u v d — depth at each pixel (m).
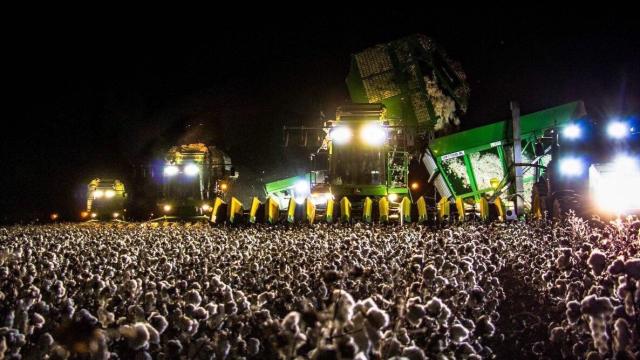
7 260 10.21
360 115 25.44
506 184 26.12
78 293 7.09
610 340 4.72
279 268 8.40
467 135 26.41
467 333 4.61
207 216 36.25
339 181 24.98
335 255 8.99
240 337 5.00
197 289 6.45
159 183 38.16
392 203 24.19
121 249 11.27
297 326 3.86
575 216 17.20
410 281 6.89
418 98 27.19
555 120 26.45
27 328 5.21
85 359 4.27
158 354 4.69
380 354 4.05
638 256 7.64
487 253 9.43
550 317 7.29
